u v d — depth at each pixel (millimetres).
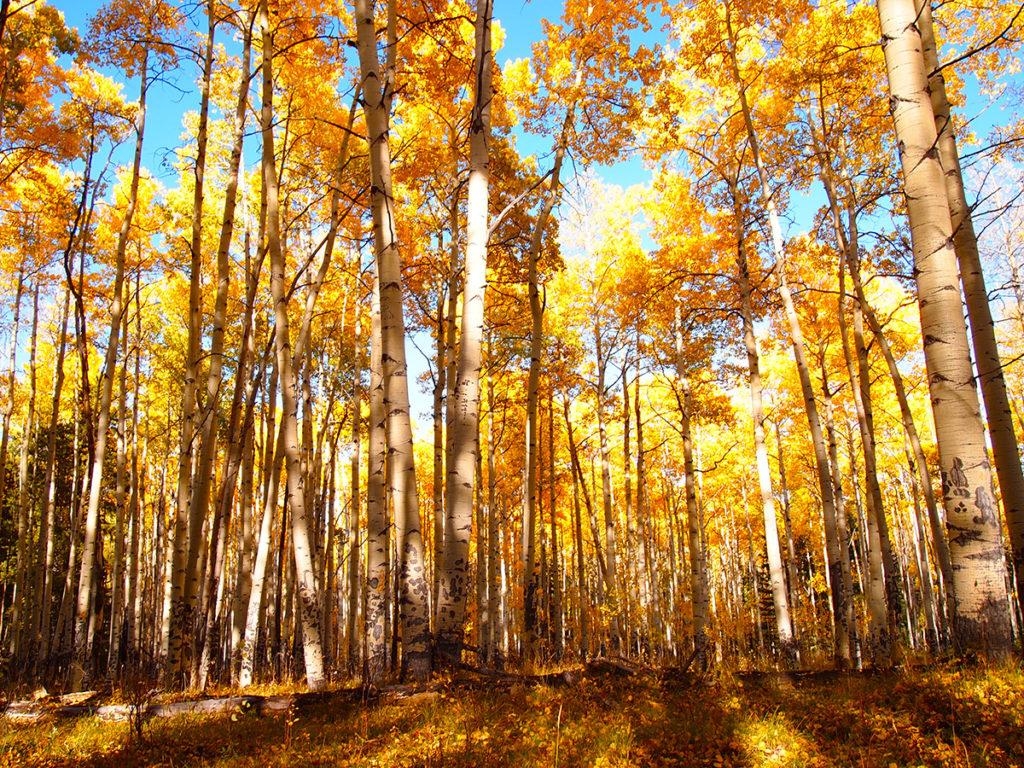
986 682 4734
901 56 5727
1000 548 5215
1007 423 5957
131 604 18703
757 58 12812
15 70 11758
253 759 4832
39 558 16375
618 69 11977
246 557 13195
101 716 7152
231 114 13711
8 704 8086
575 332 19406
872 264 12453
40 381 21734
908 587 27562
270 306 16562
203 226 15188
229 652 15000
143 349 19906
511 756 4250
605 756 4219
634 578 20016
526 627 11938
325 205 14125
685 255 13625
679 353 14180
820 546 31000
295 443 9031
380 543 8328
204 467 10000
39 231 15039
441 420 13734
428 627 7094
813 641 18109
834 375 17016
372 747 4836
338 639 21031
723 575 38531
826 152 11672
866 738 4305
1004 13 10023
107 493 22516
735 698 5672
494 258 13336
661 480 25781
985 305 6316
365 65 7680
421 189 13242
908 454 20203
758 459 10914
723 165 12680
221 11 11133
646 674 7402
